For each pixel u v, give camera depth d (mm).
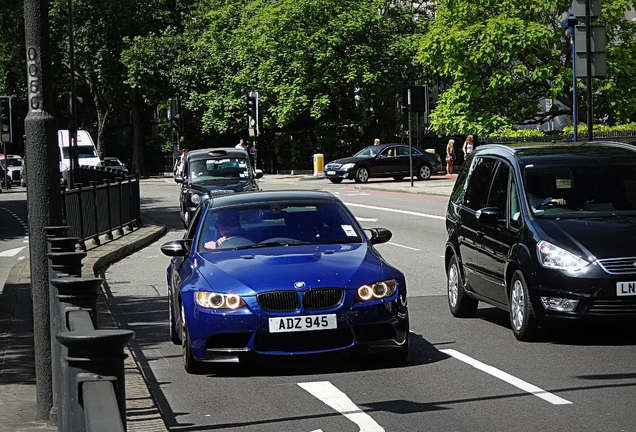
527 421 7156
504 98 49000
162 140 68875
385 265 9461
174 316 10688
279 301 8859
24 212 37969
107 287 16234
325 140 59156
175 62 63562
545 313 9961
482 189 11867
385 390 8328
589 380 8484
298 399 8094
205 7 65750
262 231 10125
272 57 58312
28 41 7715
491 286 11156
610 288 9680
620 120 48469
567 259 9859
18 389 8961
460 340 10602
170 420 7531
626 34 47750
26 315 13227
